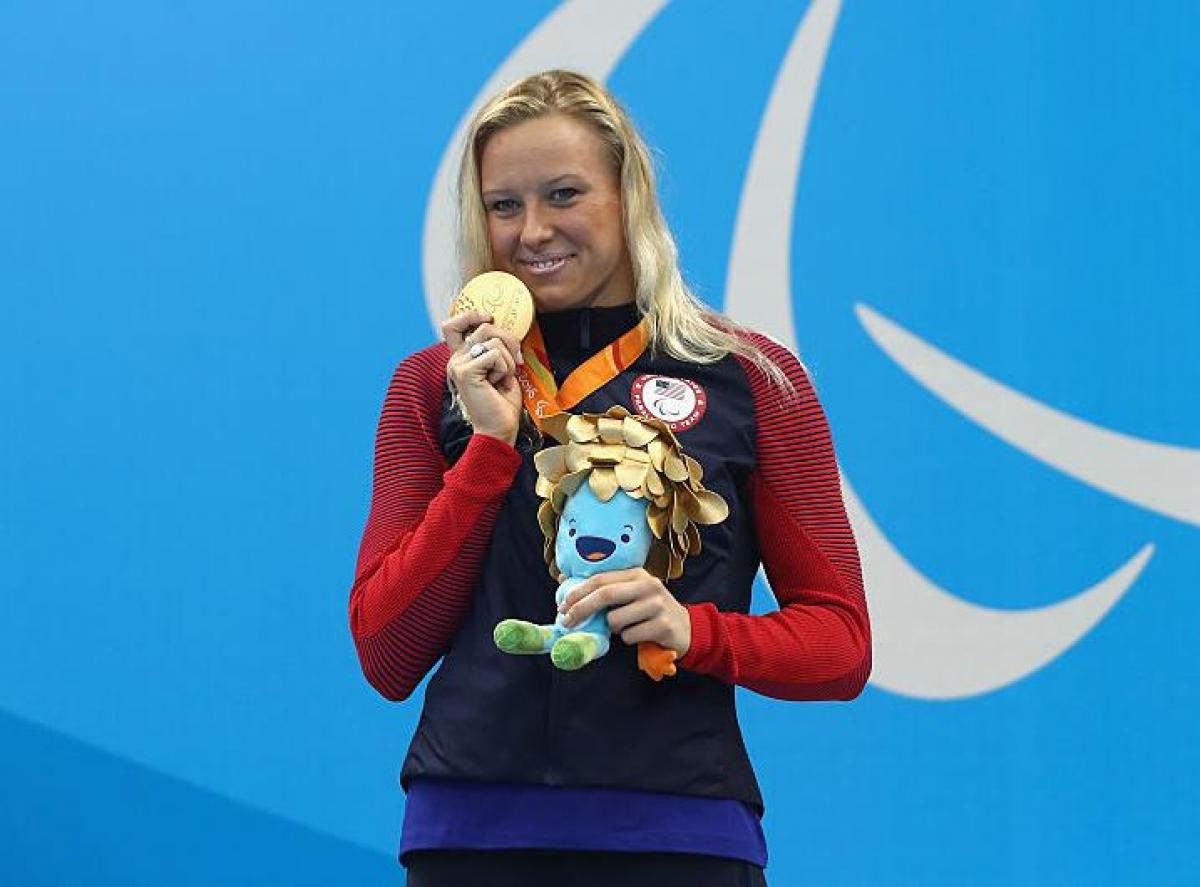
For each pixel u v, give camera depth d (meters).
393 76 15.16
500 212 8.81
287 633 14.68
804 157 15.08
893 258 14.99
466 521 8.34
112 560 14.67
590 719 8.26
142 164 15.04
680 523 8.09
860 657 8.79
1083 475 14.84
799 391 8.97
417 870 8.45
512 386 8.53
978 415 14.88
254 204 15.03
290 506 14.78
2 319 14.84
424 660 8.76
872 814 14.66
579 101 8.80
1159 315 14.91
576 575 8.00
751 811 8.58
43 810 14.45
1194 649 14.72
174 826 14.49
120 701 14.56
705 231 15.04
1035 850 14.63
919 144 15.06
